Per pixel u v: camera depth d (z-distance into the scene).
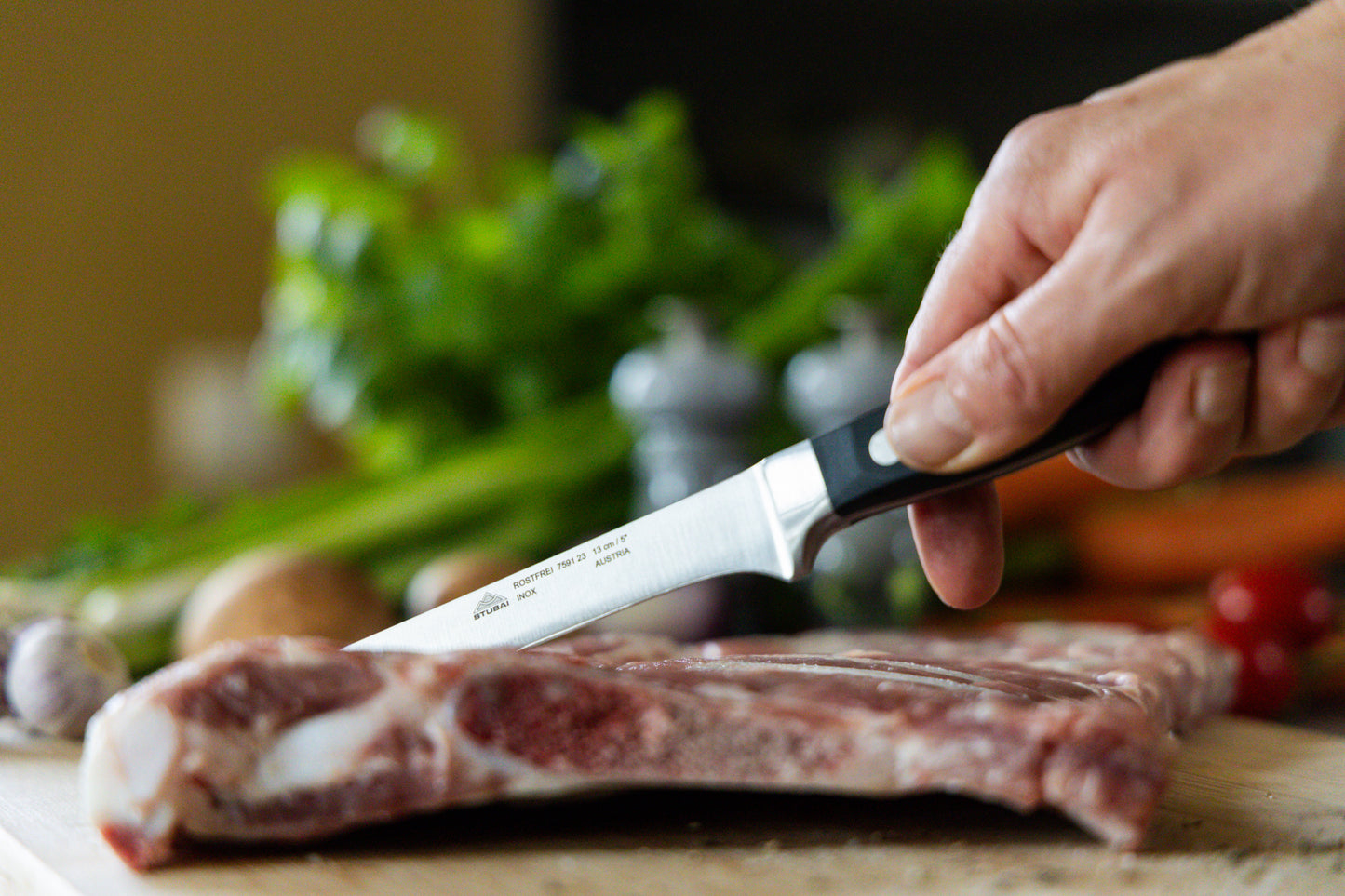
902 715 0.48
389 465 0.95
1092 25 1.46
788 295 0.91
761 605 0.79
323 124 1.66
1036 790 0.48
